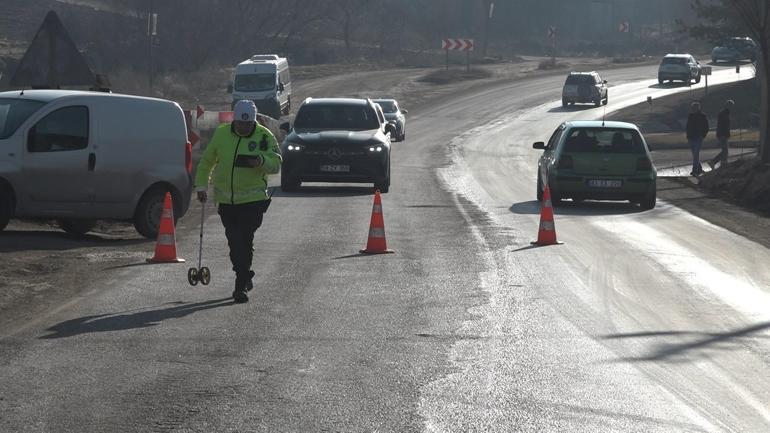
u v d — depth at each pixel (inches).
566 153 2378.2
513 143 4901.6
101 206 1705.2
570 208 2364.7
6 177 1622.8
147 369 856.9
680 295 1268.5
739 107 6451.8
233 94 5802.2
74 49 1798.7
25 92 1707.7
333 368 870.4
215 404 756.6
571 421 727.7
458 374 856.3
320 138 2600.9
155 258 1464.1
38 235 1731.1
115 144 1711.4
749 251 1690.5
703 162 3831.2
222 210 1195.3
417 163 3838.6
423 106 6825.8
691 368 892.6
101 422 708.0
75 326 1026.7
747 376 866.8
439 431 698.8
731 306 1200.2
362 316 1100.5
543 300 1211.2
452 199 2504.9
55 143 1660.9
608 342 992.9
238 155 1192.2
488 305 1171.9
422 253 1584.6
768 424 729.0
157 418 719.1
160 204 1768.0
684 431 708.0
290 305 1159.0
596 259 1553.9
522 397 788.0
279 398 775.1
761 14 3184.1
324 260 1507.1
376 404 762.2
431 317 1098.7
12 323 1040.2
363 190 2726.4
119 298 1186.0
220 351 928.3
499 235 1812.3
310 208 2241.6
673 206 2440.9
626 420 732.0
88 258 1486.2
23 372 840.9
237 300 1171.3
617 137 2395.4
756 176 2748.5
